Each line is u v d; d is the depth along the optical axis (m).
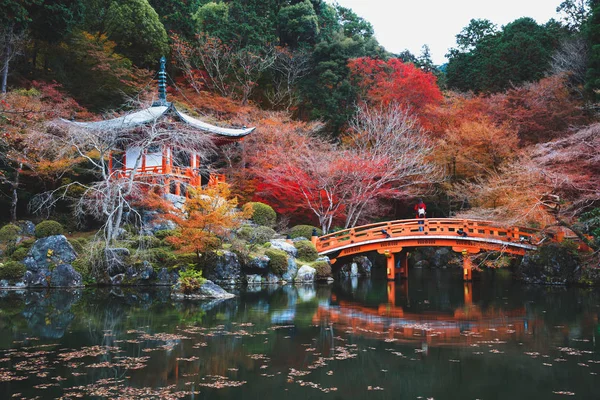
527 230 24.62
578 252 22.53
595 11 31.80
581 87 34.69
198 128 26.53
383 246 25.62
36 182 27.64
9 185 27.02
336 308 16.66
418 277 28.73
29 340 11.62
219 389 8.31
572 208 23.27
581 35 40.62
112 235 22.27
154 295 19.25
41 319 14.23
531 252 23.77
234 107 34.78
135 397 7.85
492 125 30.11
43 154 24.09
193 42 40.56
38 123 22.98
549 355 10.40
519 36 42.12
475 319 14.58
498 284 24.12
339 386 8.53
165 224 24.48
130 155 26.92
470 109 34.94
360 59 42.47
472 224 24.59
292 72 44.25
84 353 10.45
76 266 21.20
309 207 31.09
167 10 41.00
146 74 34.66
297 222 33.69
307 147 29.42
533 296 19.53
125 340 11.68
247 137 32.25
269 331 12.81
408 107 35.00
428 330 12.96
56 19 29.16
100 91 34.47
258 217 27.80
